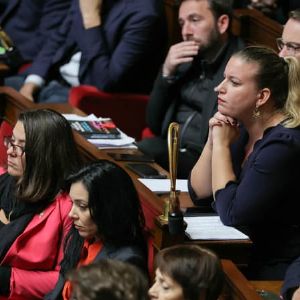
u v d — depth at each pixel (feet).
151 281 29.43
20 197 32.89
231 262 27.84
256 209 29.84
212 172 31.42
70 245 30.60
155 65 53.31
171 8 53.47
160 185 34.81
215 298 23.38
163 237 29.19
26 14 60.90
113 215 28.73
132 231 29.04
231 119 31.37
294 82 30.86
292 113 30.58
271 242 30.73
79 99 51.83
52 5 59.93
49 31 60.03
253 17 49.14
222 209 30.45
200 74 43.78
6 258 32.55
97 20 53.31
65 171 32.71
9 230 32.89
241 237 29.86
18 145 32.89
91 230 29.19
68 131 33.17
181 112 44.55
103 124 41.16
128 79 52.54
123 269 18.24
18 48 60.03
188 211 33.12
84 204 28.91
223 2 42.57
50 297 30.96
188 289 22.91
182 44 43.29
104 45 53.16
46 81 57.06
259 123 31.19
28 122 32.89
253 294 25.84
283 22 53.72
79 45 53.98
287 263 30.63
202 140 42.37
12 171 33.32
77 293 17.72
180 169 42.34
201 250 23.43
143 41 52.06
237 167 32.07
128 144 39.34
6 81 58.23
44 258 32.37
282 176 29.71
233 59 31.09
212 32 42.75
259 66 30.66
